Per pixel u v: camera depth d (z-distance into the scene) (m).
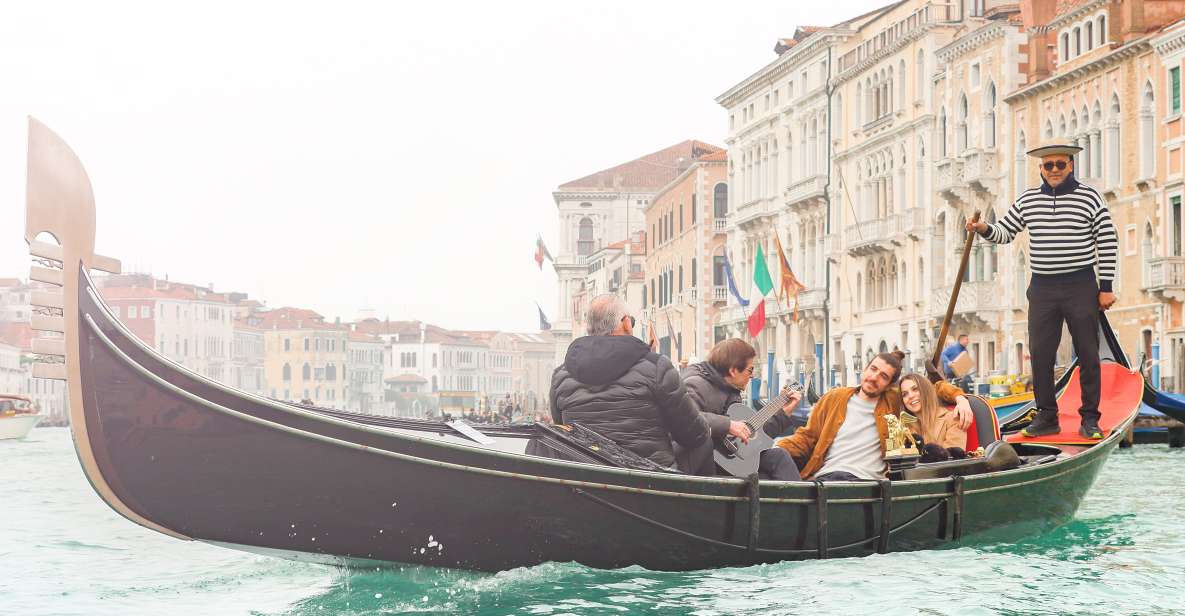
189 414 6.79
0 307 132.38
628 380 8.05
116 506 6.92
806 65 54.34
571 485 7.34
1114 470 16.48
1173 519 10.99
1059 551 9.14
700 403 8.89
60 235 6.70
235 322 169.50
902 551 8.77
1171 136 31.53
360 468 6.96
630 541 7.63
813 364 53.69
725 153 66.56
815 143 53.91
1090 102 35.00
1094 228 10.50
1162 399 21.09
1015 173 38.69
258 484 6.92
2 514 12.77
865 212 48.97
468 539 7.28
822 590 7.57
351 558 7.23
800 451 9.20
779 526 8.10
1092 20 35.03
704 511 7.77
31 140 6.68
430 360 196.50
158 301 149.38
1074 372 12.16
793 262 56.19
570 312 121.12
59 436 56.16
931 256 43.25
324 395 175.00
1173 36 31.03
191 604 7.40
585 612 6.91
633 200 119.19
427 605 7.08
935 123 43.38
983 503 9.19
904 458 8.87
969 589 7.68
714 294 66.25
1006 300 38.81
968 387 22.62
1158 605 7.28
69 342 6.70
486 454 7.13
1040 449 10.66
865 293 48.81
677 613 6.94
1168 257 31.06
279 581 8.12
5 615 7.20
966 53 41.22
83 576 8.51
